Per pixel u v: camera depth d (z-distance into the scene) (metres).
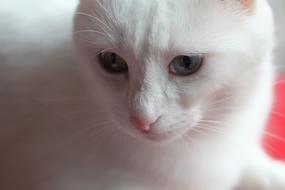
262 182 0.41
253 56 0.31
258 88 0.34
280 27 0.43
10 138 0.36
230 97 0.32
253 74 0.32
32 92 0.35
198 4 0.28
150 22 0.28
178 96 0.30
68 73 0.35
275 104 0.44
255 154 0.41
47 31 0.36
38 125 0.35
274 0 0.42
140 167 0.34
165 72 0.29
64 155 0.34
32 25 0.37
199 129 0.32
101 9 0.30
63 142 0.35
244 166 0.40
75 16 0.32
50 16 0.37
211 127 0.33
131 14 0.29
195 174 0.35
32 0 0.38
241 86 0.31
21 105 0.35
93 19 0.30
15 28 0.37
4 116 0.36
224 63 0.30
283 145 0.44
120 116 0.31
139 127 0.30
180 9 0.28
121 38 0.29
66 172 0.34
